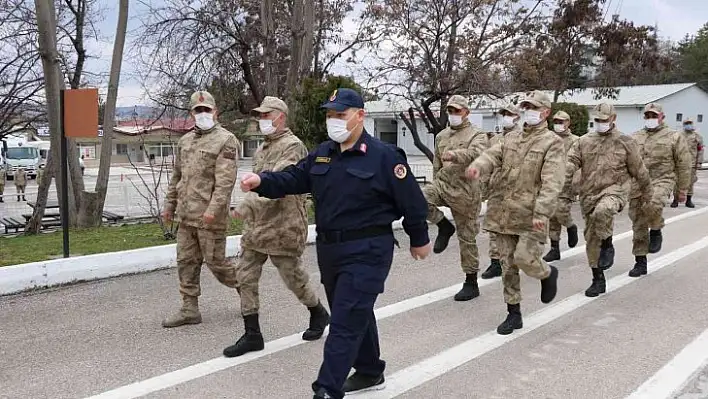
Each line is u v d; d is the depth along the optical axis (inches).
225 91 663.8
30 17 552.7
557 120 355.6
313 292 202.7
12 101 617.6
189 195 209.5
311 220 437.4
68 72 625.6
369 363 163.0
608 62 873.5
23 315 233.0
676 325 223.3
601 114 265.6
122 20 511.8
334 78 462.9
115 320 226.8
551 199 199.0
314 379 172.9
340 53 727.7
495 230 213.9
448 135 263.4
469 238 253.6
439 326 222.1
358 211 146.3
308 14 570.3
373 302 147.2
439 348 199.5
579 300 257.1
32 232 509.7
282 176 156.2
